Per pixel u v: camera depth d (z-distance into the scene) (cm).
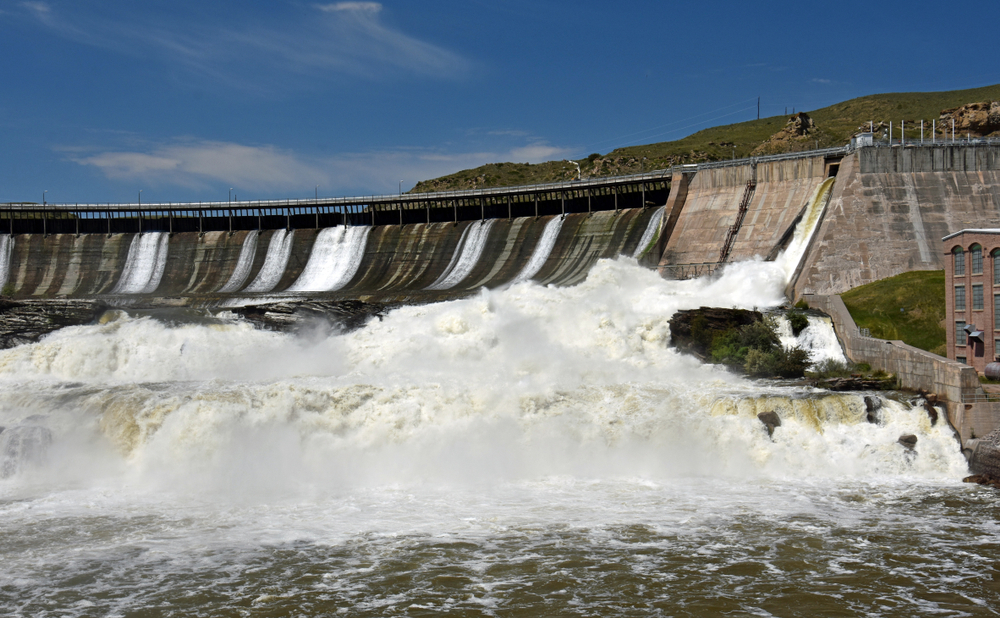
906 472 4559
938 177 8038
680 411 4744
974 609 2811
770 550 3316
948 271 5891
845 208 7800
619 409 4794
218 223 13950
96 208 13938
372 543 3394
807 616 2759
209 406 4553
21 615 2756
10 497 4050
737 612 2784
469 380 5178
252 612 2781
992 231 5456
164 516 3750
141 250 13550
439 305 6969
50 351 6159
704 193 9831
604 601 2861
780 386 5306
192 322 6912
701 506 3888
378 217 13425
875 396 4856
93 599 2872
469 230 11900
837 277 7406
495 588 2959
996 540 3434
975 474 4488
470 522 3650
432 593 2919
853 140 8431
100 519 3703
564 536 3466
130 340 6266
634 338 6334
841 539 3441
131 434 4516
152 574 3080
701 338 6144
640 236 10156
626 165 19325
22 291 13125
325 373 5950
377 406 4747
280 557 3241
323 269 12488
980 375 5516
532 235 11281
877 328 6303
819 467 4541
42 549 3325
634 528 3566
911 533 3522
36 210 13888
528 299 6862
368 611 2788
